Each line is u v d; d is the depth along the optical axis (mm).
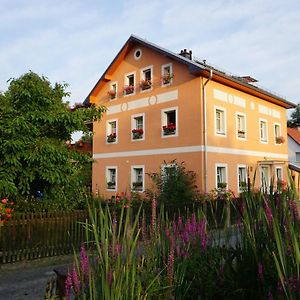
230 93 18797
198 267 3121
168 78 18453
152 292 2561
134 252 2520
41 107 9250
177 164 17484
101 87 23297
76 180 9539
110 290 2221
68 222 8078
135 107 20594
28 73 9500
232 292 2875
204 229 3383
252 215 3119
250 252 3057
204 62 20062
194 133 17016
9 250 7207
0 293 5605
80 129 9742
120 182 21109
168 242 3172
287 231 2375
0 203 7473
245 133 19688
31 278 6441
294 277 2141
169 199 15047
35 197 9594
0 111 8703
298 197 2365
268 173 21406
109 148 22203
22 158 8539
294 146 36531
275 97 21812
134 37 20328
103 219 2729
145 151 19594
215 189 16406
